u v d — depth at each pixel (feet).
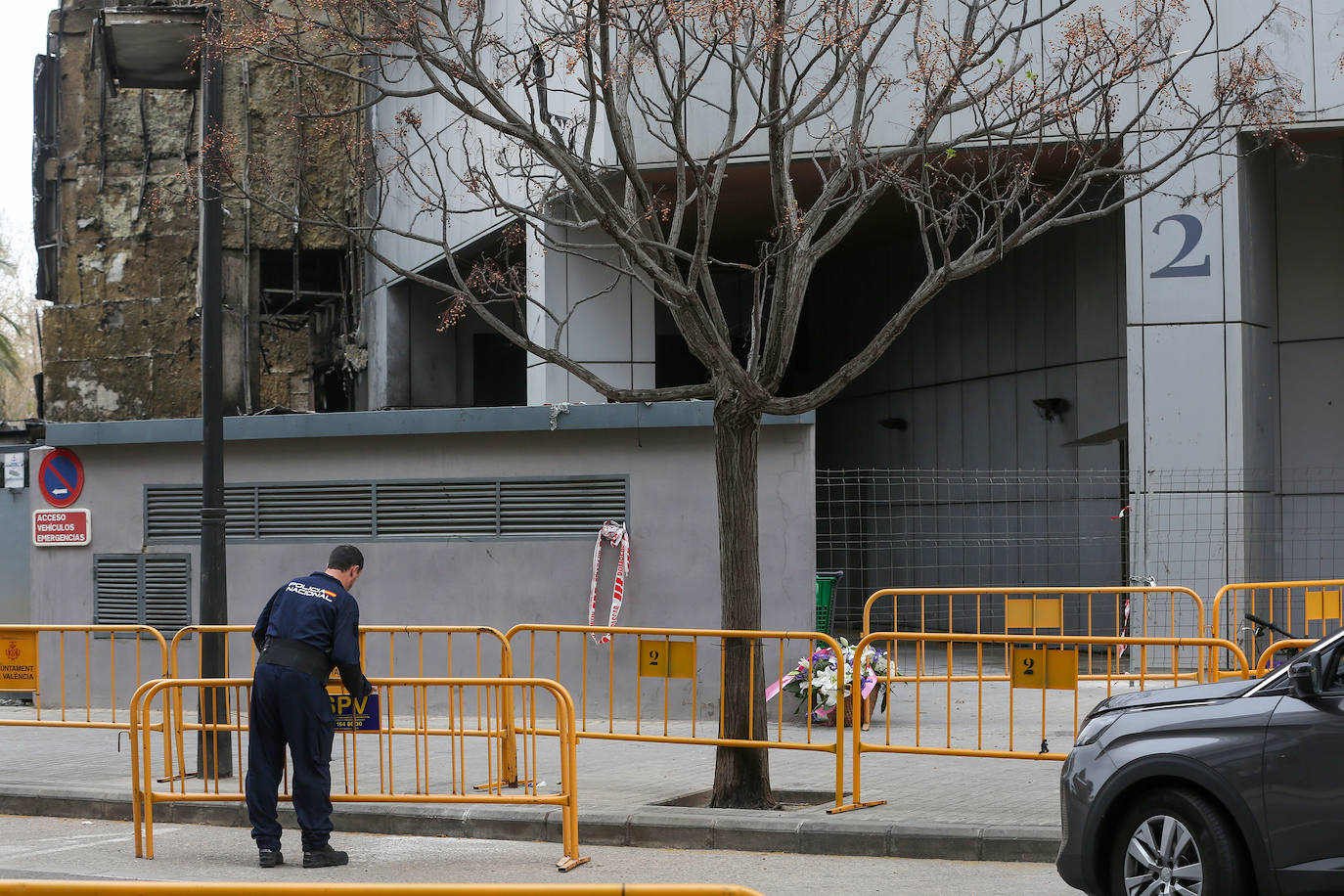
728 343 32.86
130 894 11.86
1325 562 63.31
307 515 49.88
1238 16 56.18
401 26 34.78
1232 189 57.11
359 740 41.29
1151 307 57.88
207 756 35.76
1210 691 21.95
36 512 52.31
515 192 65.16
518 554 48.01
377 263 90.68
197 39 38.86
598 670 47.09
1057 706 45.62
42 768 38.68
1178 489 57.31
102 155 105.29
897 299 84.89
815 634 31.07
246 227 94.58
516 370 92.07
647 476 47.14
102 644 51.62
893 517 64.49
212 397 35.83
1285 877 19.72
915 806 30.89
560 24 52.49
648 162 58.54
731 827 28.94
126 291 104.27
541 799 27.71
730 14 36.94
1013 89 42.06
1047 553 70.54
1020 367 75.10
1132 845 21.25
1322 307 63.72
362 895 11.90
